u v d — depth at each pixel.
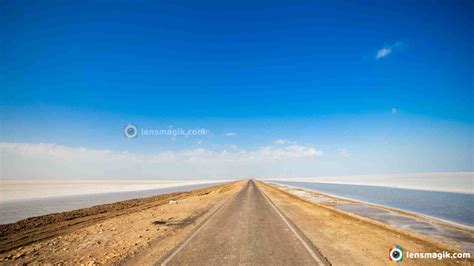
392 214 15.87
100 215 16.11
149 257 7.00
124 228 11.40
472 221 13.61
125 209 19.44
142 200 27.91
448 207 18.94
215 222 12.34
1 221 15.03
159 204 22.66
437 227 12.10
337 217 14.32
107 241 9.05
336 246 8.10
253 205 19.97
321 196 29.86
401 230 10.80
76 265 6.68
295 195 31.45
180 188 63.41
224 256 7.01
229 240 8.76
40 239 9.72
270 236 9.35
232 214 15.07
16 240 9.64
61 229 11.67
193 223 12.16
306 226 11.41
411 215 15.46
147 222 12.78
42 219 14.63
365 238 9.31
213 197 28.56
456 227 12.10
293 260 6.69
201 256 7.02
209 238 9.06
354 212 16.72
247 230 10.44
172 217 14.18
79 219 14.48
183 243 8.38
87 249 8.09
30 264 6.87
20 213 18.11
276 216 14.30
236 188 49.28
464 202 21.73
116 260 6.84
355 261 6.70
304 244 8.23
